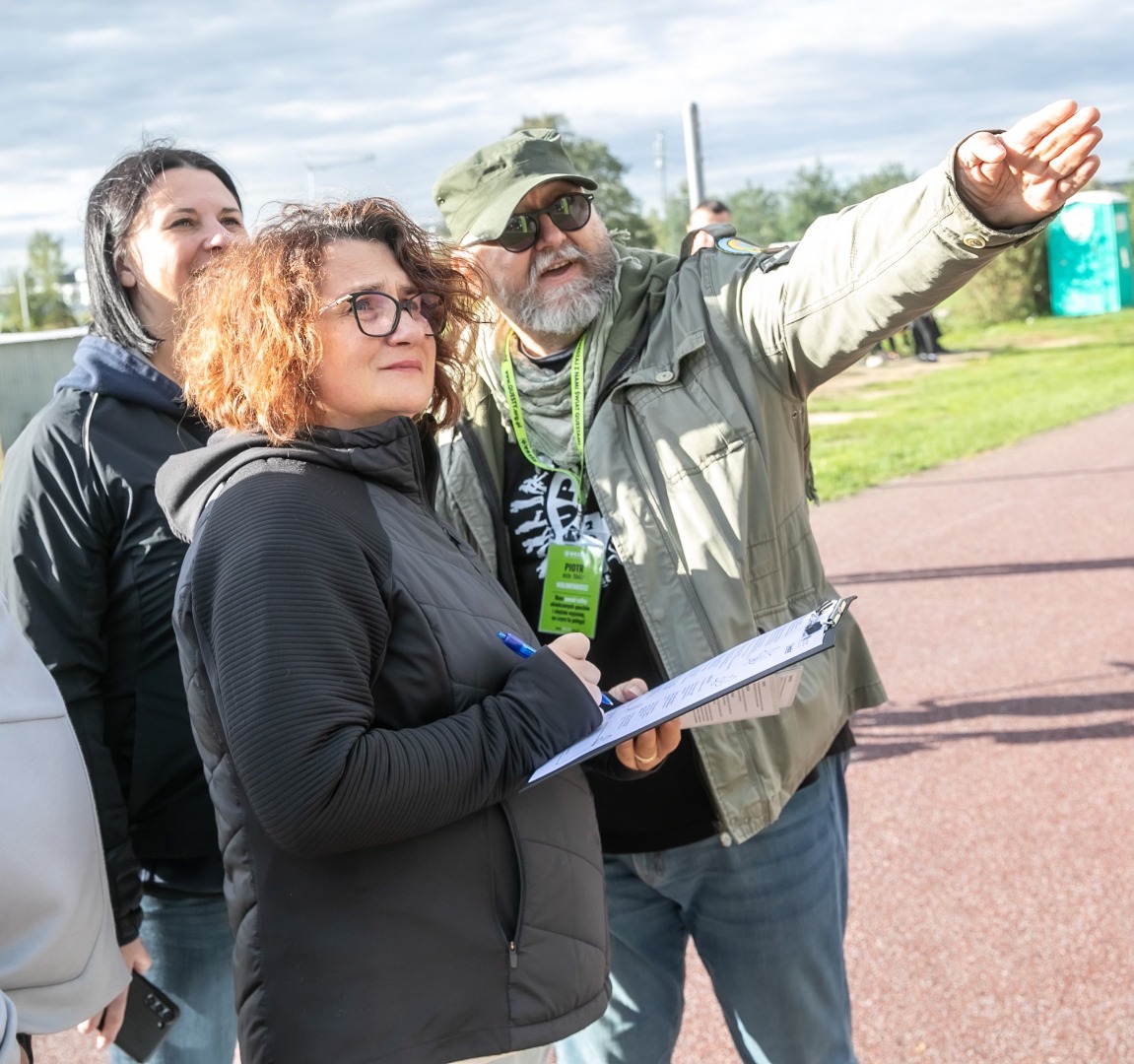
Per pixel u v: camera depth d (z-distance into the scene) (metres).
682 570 2.18
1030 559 7.97
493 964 1.54
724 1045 3.01
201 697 1.56
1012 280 33.97
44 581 2.15
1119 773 4.34
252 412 1.63
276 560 1.46
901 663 5.94
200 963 2.33
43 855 1.63
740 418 2.19
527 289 2.27
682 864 2.26
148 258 2.30
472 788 1.50
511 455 2.39
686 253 2.45
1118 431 13.91
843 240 2.02
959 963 3.23
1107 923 3.35
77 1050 3.15
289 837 1.42
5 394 19.91
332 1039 1.49
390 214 1.70
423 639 1.55
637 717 1.58
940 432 14.55
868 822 4.14
